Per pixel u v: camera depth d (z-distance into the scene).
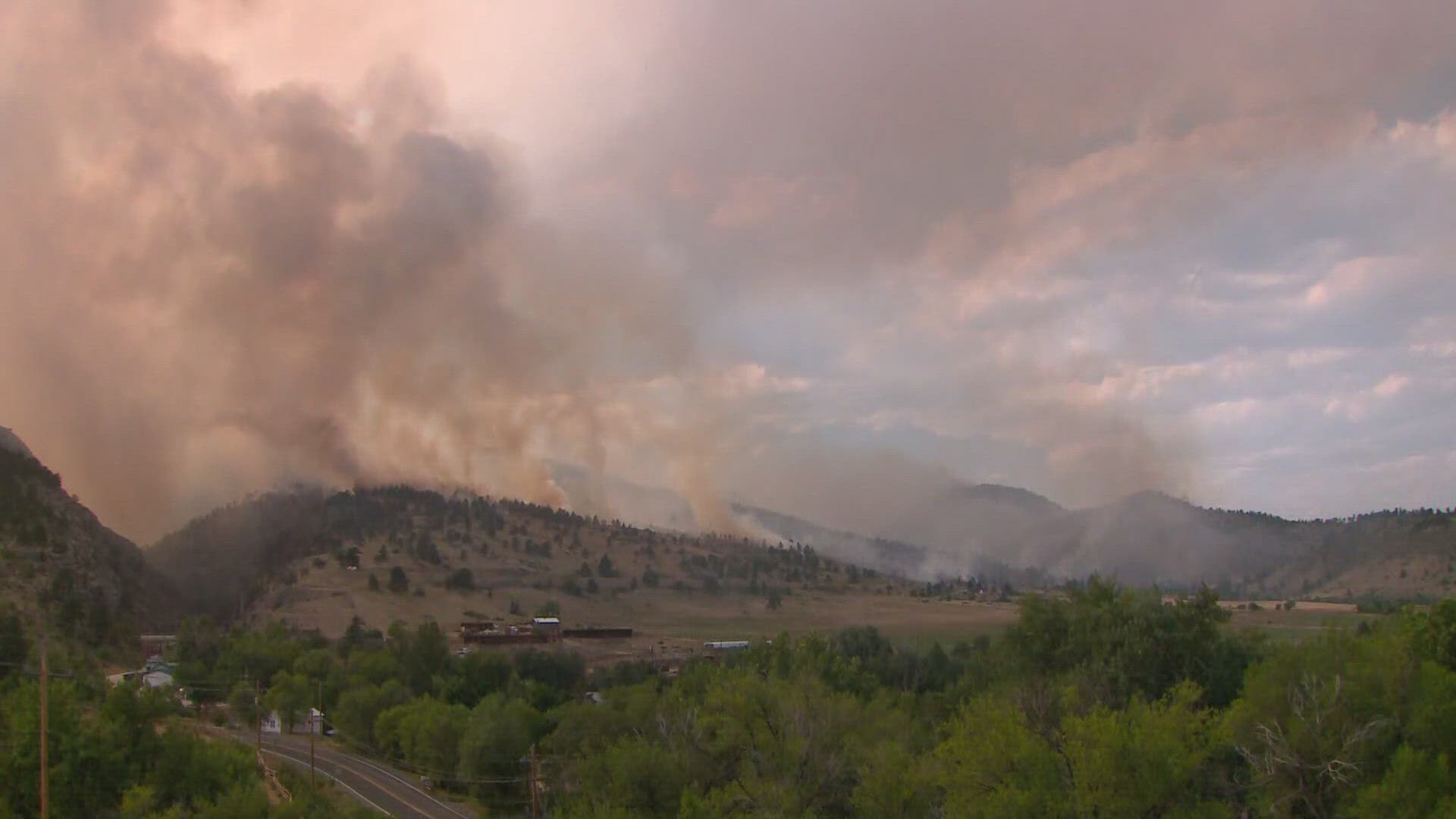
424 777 83.81
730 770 48.88
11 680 71.75
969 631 131.88
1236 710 37.44
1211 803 31.89
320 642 144.88
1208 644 55.56
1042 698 45.53
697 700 73.19
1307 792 33.84
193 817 53.03
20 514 129.75
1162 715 34.66
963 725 38.59
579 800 51.38
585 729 71.19
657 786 48.25
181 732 59.03
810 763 46.56
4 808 49.72
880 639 107.06
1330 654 37.41
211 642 125.81
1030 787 33.84
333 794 76.12
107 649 116.94
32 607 112.06
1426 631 46.44
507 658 121.19
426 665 118.31
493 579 199.00
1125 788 32.00
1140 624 56.88
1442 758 31.78
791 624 171.00
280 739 100.50
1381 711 35.00
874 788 39.97
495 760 79.31
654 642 152.25
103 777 52.38
